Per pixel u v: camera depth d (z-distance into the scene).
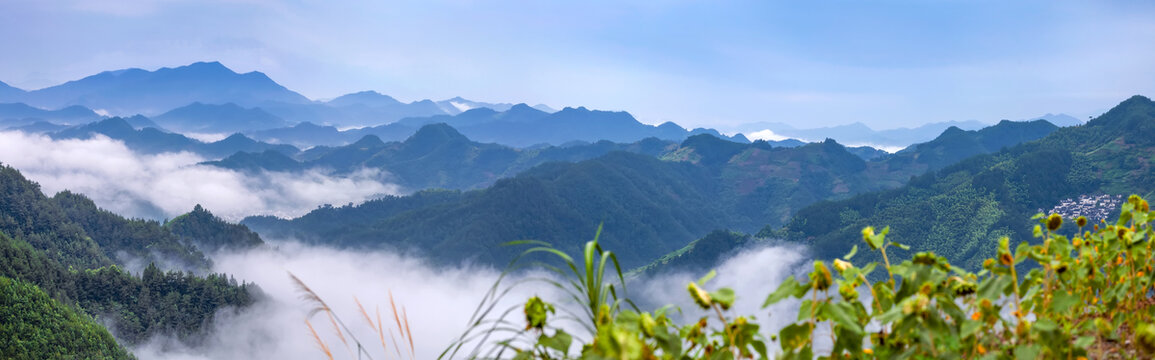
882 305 1.87
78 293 172.88
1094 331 2.06
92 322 146.50
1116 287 2.20
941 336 1.62
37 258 172.50
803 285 1.66
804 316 1.61
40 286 160.75
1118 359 1.85
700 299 1.55
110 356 137.62
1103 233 2.38
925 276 1.81
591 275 1.58
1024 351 1.59
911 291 1.80
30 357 121.50
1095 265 2.28
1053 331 1.65
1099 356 1.90
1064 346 1.63
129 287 182.75
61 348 127.31
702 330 1.58
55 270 173.50
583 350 1.50
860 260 105.06
